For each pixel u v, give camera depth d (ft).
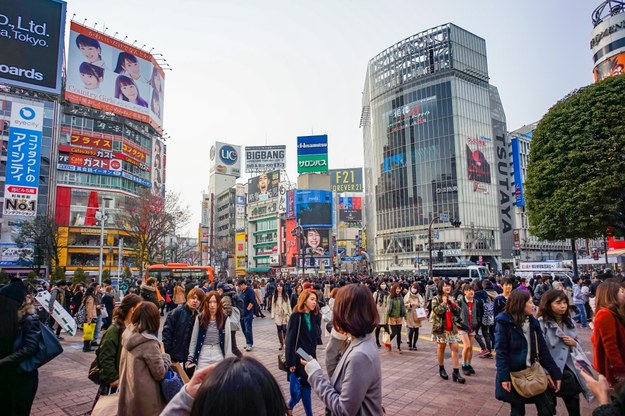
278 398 4.69
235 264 269.44
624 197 60.80
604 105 61.05
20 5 98.53
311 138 225.97
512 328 13.37
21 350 12.16
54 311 27.43
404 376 25.27
